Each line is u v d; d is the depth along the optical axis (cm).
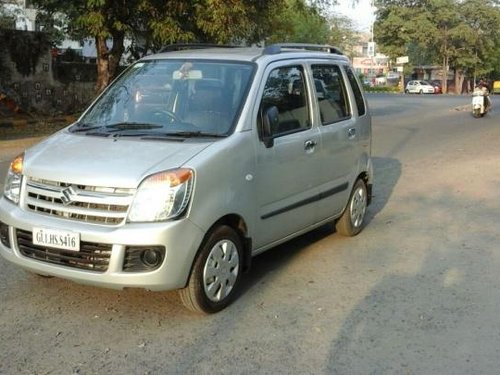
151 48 1820
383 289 512
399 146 1432
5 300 472
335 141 596
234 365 380
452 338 422
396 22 6341
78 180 415
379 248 627
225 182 443
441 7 6256
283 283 524
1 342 404
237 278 474
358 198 668
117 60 1788
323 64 610
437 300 489
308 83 571
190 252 418
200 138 459
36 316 445
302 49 606
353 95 657
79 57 2239
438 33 6272
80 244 409
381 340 418
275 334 425
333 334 426
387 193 895
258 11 1667
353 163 641
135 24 1652
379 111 2675
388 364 385
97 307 462
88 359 383
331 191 599
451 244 639
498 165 1118
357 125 647
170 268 408
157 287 409
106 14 1554
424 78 7769
